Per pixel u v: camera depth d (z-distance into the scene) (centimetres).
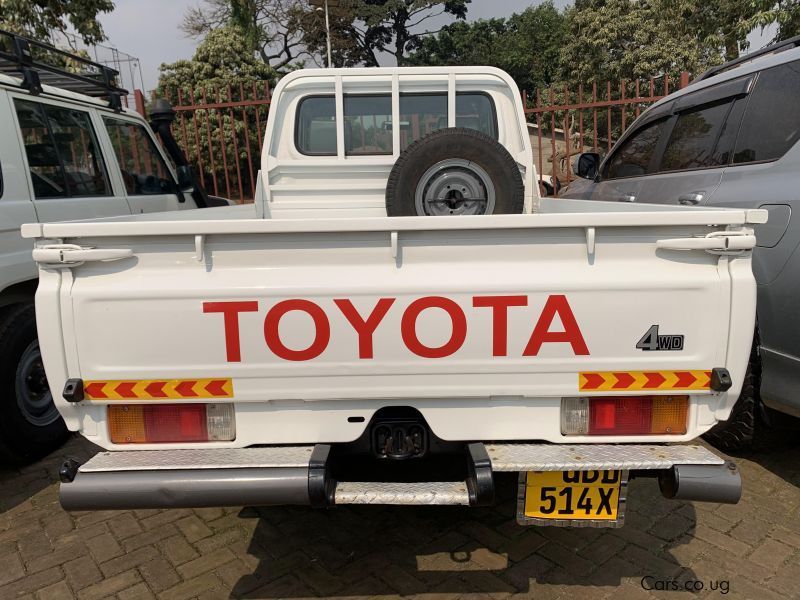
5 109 340
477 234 192
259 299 193
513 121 362
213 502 188
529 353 196
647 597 231
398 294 193
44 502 311
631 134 473
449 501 190
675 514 288
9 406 329
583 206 319
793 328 273
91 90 473
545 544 267
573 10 2186
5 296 337
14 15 847
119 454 201
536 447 201
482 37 4175
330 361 197
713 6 1338
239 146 1367
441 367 197
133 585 244
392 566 254
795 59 317
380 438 211
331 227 188
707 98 380
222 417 204
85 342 194
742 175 319
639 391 198
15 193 335
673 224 187
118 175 440
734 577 242
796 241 271
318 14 2769
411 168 284
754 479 316
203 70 1541
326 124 364
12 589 243
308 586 242
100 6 940
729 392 199
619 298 193
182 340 195
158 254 193
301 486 188
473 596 234
